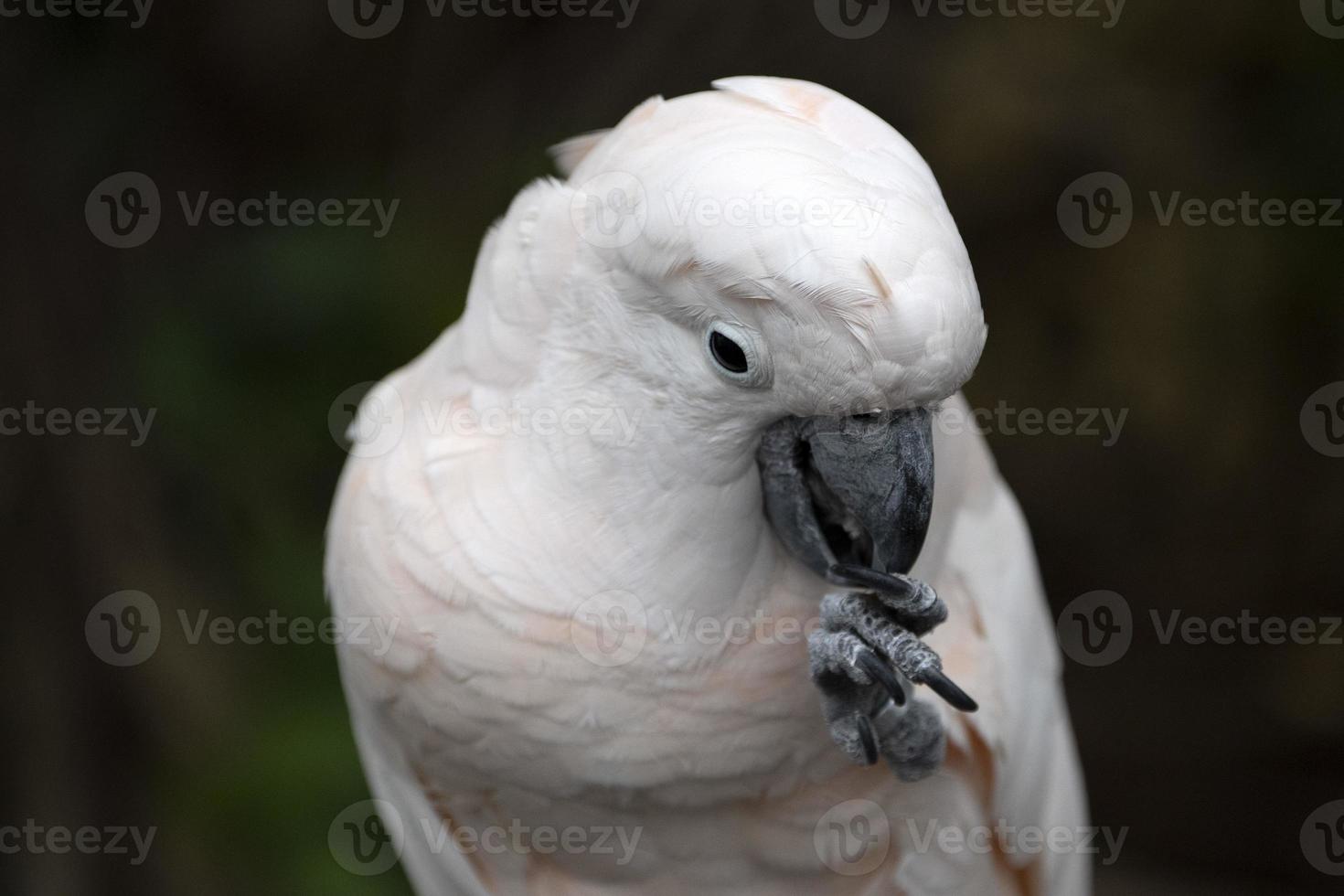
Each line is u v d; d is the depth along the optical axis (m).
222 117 10.35
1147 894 11.55
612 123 10.24
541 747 5.02
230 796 9.23
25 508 9.83
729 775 5.15
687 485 4.47
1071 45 10.22
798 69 10.36
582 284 4.46
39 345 9.96
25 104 10.07
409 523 4.91
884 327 3.78
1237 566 11.25
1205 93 10.26
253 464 9.80
